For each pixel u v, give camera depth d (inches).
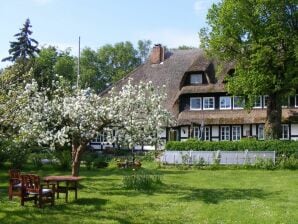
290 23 1501.0
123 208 693.3
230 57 1583.4
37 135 825.5
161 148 1606.8
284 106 1925.4
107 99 896.9
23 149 1305.4
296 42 1427.2
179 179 1102.4
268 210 676.7
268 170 1363.2
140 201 754.2
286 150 1441.9
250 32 1528.1
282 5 1459.2
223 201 759.1
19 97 778.8
